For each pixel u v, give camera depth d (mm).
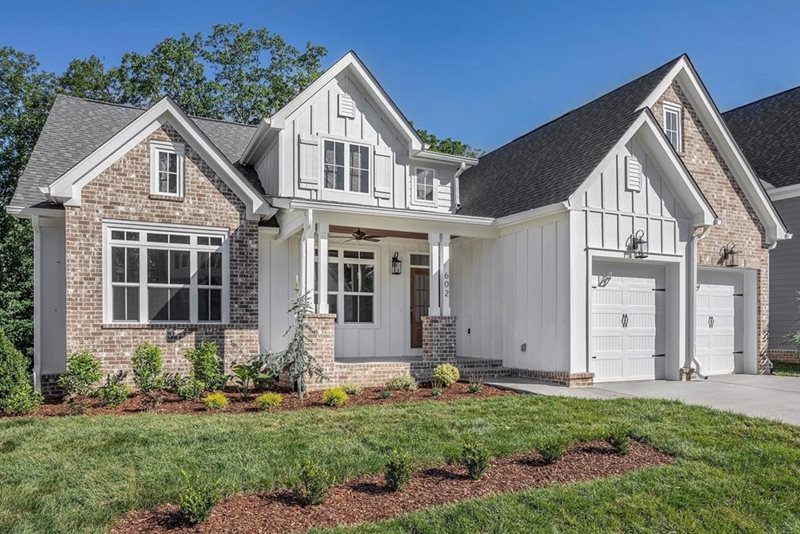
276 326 13461
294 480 5742
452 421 8180
